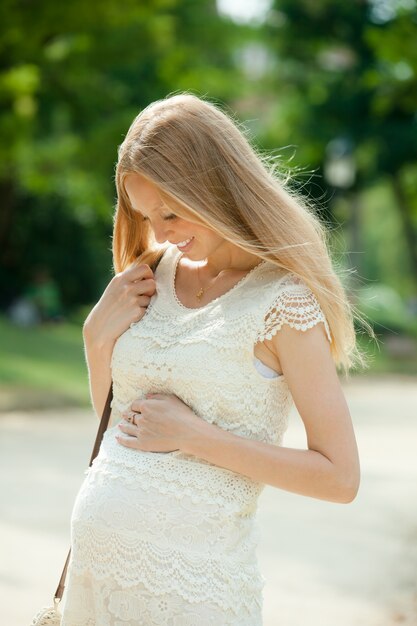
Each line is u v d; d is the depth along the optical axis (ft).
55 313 104.78
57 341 82.07
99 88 83.97
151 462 9.93
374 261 275.18
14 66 76.69
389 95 76.28
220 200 9.89
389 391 73.00
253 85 117.91
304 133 123.54
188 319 10.21
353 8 120.16
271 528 28.09
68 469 36.50
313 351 9.77
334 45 124.98
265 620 19.71
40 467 36.78
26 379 61.36
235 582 9.83
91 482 10.25
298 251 9.86
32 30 75.61
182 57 88.38
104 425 10.77
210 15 97.50
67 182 95.66
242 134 10.26
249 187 9.92
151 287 10.68
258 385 9.96
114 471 10.09
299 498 32.40
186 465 9.87
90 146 83.05
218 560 9.77
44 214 119.55
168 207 9.97
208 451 9.72
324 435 9.67
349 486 9.62
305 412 9.76
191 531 9.78
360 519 29.37
